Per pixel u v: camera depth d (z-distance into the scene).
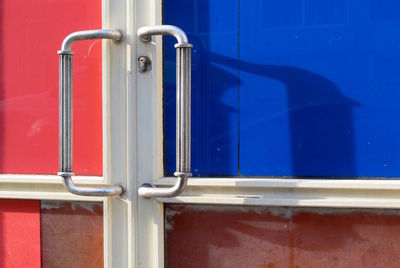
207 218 1.67
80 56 1.77
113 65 1.71
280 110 1.63
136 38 1.69
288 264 1.62
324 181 1.57
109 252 1.71
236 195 1.64
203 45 1.68
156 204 1.67
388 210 1.56
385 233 1.56
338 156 1.60
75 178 1.73
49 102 1.81
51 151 1.81
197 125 1.69
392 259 1.56
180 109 1.53
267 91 1.64
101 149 1.75
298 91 1.62
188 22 1.69
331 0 1.60
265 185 1.60
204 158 1.68
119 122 1.71
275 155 1.64
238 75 1.66
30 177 1.78
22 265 1.83
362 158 1.59
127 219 1.70
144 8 1.69
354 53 1.59
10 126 1.84
